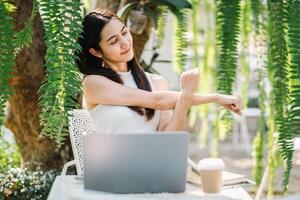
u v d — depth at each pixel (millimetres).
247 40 2693
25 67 2715
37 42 2713
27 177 2834
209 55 3062
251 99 5609
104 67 2020
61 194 1801
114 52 1974
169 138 1537
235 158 5176
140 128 1952
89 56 2014
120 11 2623
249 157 5219
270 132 2713
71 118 2361
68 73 1718
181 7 2592
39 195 2771
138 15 2613
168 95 1948
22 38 1877
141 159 1532
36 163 2949
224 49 2369
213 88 3080
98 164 1559
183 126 1909
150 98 1941
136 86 2045
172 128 1891
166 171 1546
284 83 2156
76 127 2379
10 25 1799
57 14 1731
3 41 1786
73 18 1736
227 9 2309
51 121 1722
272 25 2139
